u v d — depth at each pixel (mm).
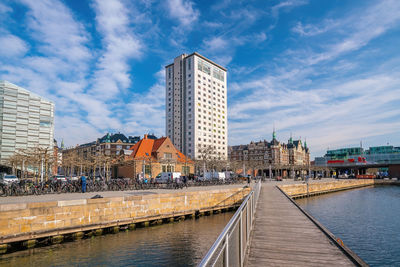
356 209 38375
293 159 136625
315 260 7840
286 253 8508
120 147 117250
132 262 13734
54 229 15789
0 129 66312
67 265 13070
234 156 135750
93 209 17719
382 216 33031
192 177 46281
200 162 61875
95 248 15625
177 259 14352
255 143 131000
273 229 12031
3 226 13961
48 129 74688
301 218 14859
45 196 22781
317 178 97562
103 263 13461
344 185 73750
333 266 7348
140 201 20688
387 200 49281
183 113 128375
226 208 29656
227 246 4082
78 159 50406
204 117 128125
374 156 115500
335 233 24719
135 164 50062
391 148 134000
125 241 17156
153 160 51781
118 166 61750
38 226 15211
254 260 7844
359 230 25828
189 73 128000
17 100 69375
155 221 21750
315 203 44688
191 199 25469
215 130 133000
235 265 5348
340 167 125125
